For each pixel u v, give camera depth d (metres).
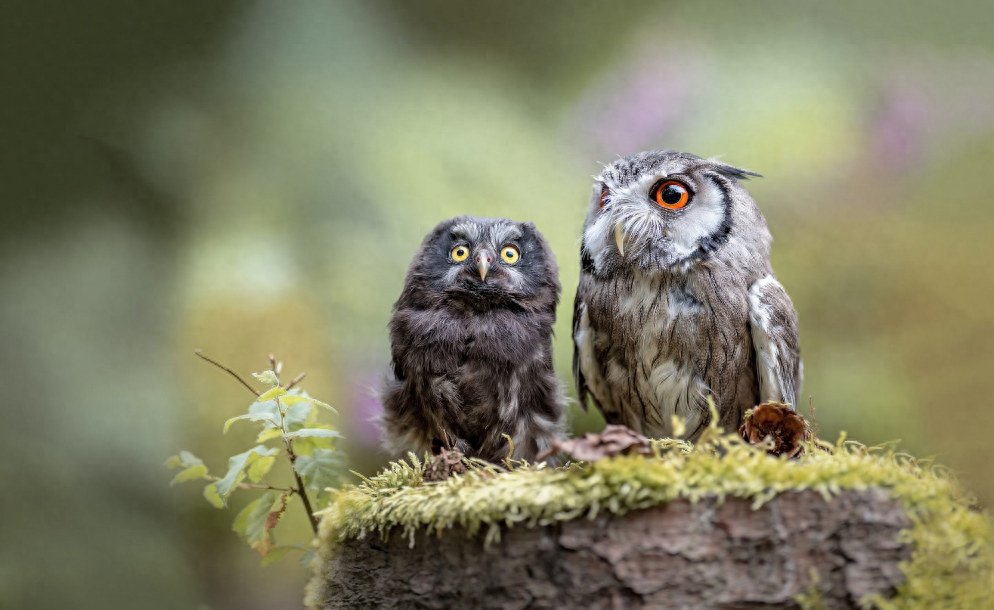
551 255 6.71
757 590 3.77
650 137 11.80
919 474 4.17
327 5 12.53
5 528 10.53
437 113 11.83
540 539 3.91
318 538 4.85
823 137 11.07
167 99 12.27
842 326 10.52
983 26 12.82
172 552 10.54
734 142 11.16
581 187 11.58
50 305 11.69
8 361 11.32
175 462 5.65
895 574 3.75
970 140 11.89
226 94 12.05
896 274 10.60
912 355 10.27
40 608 10.26
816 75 11.92
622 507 3.83
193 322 10.29
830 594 3.77
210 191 11.38
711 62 12.16
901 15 12.96
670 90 11.95
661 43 12.55
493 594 3.97
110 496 10.80
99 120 12.45
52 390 11.25
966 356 10.05
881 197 11.09
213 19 12.66
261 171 11.28
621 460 3.92
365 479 5.00
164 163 11.88
